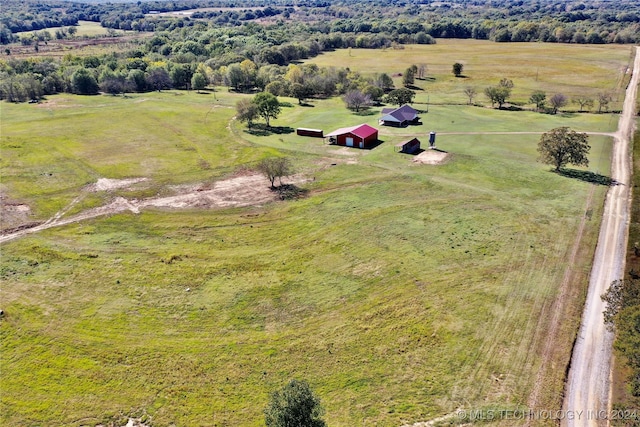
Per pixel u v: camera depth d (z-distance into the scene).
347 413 27.94
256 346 33.59
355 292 39.41
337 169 66.56
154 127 89.12
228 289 40.16
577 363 31.16
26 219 52.97
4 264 43.78
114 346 33.69
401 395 29.14
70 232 50.09
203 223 52.06
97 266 43.53
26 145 76.69
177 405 28.88
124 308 37.72
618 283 38.12
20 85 110.19
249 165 69.31
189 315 36.94
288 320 36.31
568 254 43.78
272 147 76.94
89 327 35.53
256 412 28.20
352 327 35.25
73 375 31.22
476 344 32.97
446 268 42.09
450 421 27.19
